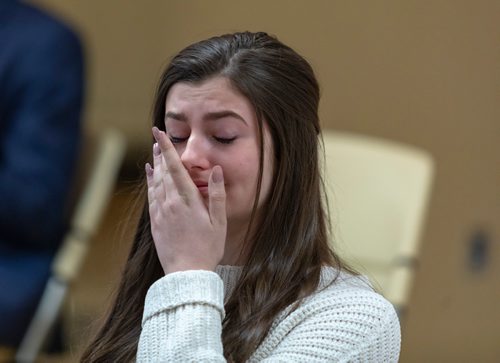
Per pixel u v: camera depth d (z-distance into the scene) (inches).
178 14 492.7
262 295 158.1
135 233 174.2
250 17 478.3
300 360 151.9
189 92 155.7
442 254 444.8
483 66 443.2
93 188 314.0
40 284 303.7
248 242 161.6
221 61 155.9
